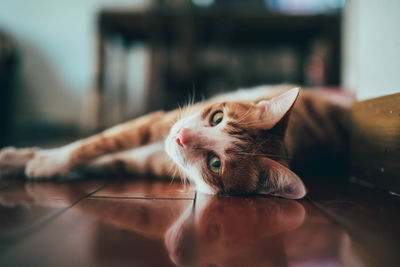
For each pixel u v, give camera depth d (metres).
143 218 0.22
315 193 0.31
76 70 1.24
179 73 0.82
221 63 1.14
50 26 1.23
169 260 0.17
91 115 0.88
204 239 0.20
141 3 1.24
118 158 0.38
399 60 0.32
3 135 1.05
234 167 0.31
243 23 0.87
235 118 0.32
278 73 1.19
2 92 1.07
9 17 1.21
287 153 0.34
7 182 0.32
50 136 1.10
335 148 0.39
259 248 0.19
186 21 0.83
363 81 0.39
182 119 0.35
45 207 0.24
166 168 0.37
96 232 0.20
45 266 0.15
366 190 0.32
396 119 0.30
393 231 0.21
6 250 0.17
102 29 0.87
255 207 0.26
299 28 0.86
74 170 0.35
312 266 0.16
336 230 0.21
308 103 0.41
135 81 1.24
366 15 0.39
